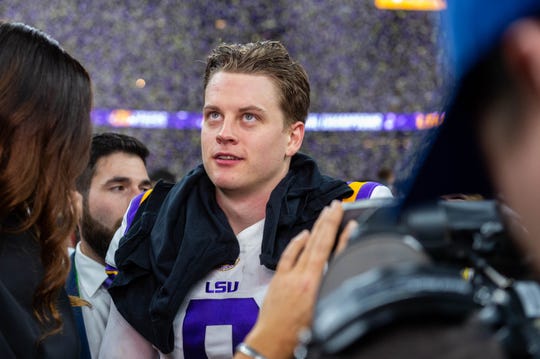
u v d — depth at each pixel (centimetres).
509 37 36
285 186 141
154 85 896
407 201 47
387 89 826
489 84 38
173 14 889
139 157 204
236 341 135
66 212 120
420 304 35
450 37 39
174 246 141
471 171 42
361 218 59
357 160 828
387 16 829
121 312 141
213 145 140
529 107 37
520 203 38
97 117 884
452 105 40
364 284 37
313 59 853
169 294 134
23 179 113
